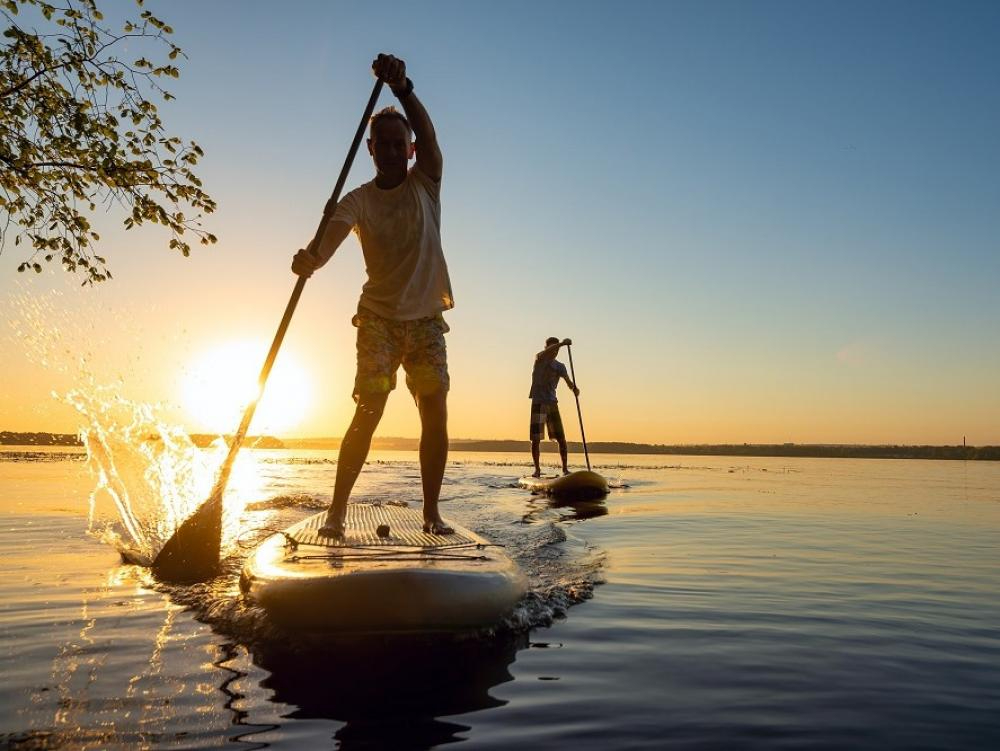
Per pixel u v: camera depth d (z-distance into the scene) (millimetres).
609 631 3020
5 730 1892
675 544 5457
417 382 3900
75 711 2033
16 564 4289
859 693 2285
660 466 21344
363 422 3701
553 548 4977
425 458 3887
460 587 2852
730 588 3898
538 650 2742
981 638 2961
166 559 3928
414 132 3770
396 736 1910
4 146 5305
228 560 4379
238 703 2131
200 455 10781
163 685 2270
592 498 9445
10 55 5238
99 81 5480
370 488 9250
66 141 5457
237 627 2936
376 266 3816
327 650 2682
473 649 2746
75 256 5625
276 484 9969
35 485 9141
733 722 2033
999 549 5383
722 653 2717
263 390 3928
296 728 1951
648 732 1956
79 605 3303
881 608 3475
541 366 11906
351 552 3246
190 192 5773
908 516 7664
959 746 1879
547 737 1913
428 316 3846
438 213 3945
